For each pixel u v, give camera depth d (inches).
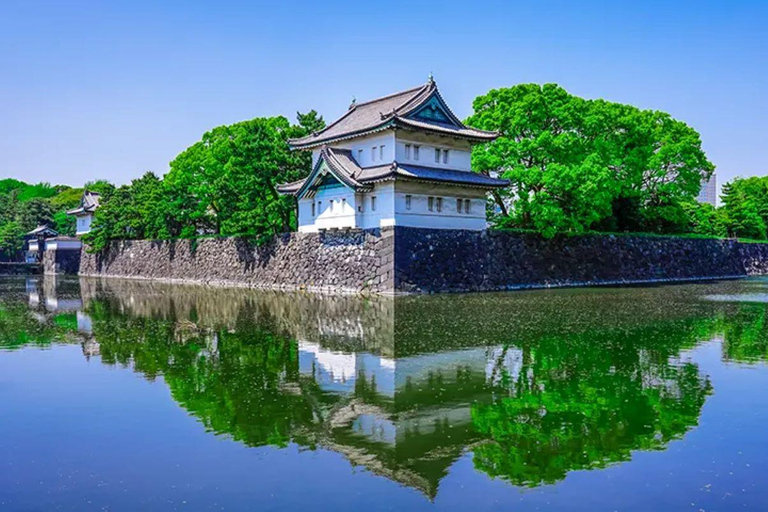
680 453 416.8
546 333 907.4
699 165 2470.5
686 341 838.5
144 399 556.1
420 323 1019.3
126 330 981.8
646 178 2546.8
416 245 1619.1
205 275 2391.7
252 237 2148.1
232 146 2070.6
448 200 1744.6
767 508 336.2
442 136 1753.2
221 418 499.5
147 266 2797.7
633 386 594.6
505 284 1807.3
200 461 406.6
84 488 366.3
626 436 452.8
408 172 1606.8
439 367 679.1
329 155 1743.4
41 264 3649.1
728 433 455.5
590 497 351.6
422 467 396.8
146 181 3159.5
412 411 516.4
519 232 1881.2
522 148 1916.8
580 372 653.3
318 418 498.9
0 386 604.4
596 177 1859.0
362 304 1339.8
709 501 345.1
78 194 4586.6
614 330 935.7
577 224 1936.5
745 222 3073.3
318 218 1841.8
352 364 698.2
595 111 2087.8
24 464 403.2
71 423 487.2
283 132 2186.3
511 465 399.2
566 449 426.6
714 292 1681.8
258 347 811.4
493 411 515.5
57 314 1235.9
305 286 1866.4
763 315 1124.5
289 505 342.6
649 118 2534.5
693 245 2506.2
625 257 2194.9
